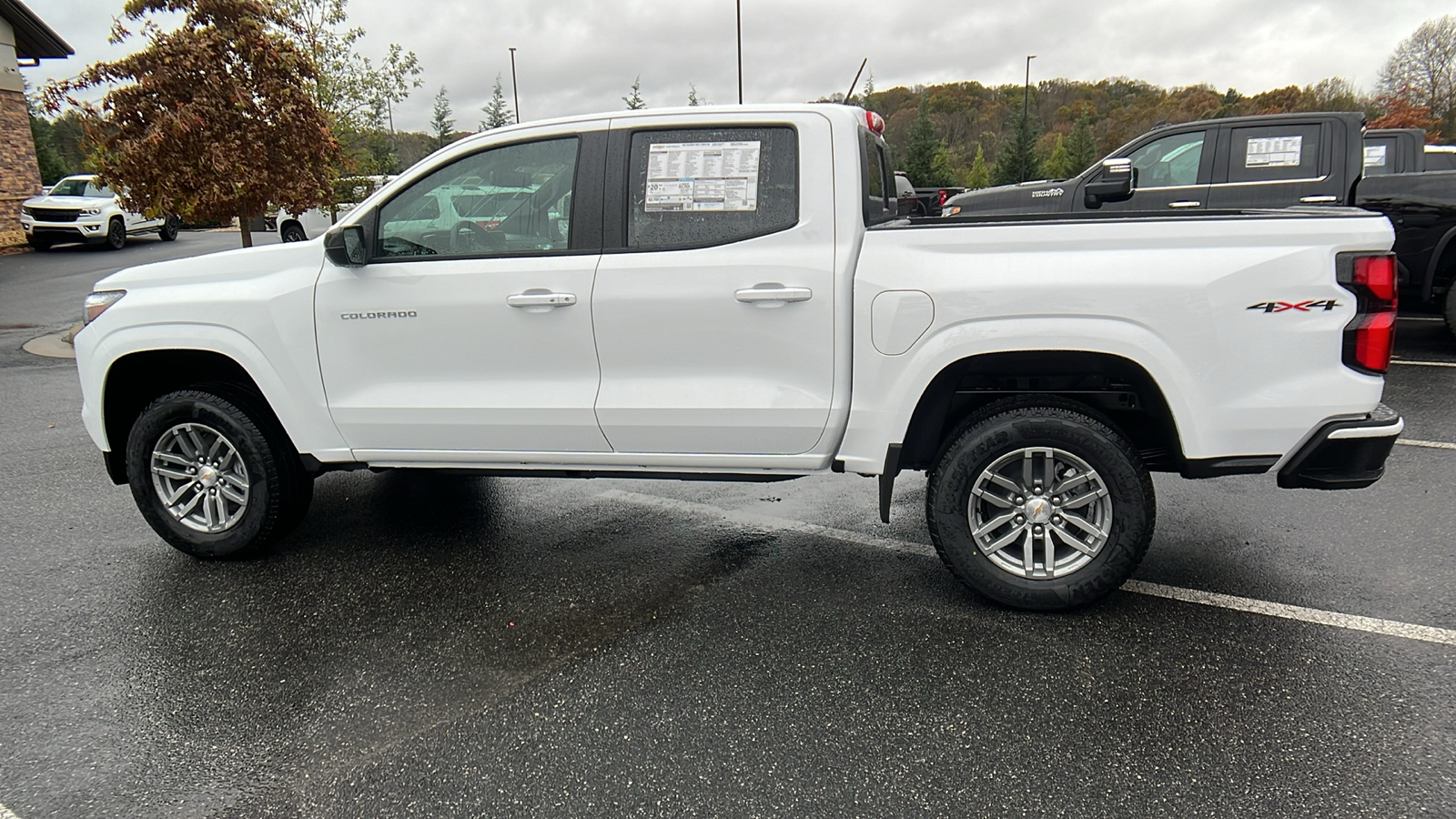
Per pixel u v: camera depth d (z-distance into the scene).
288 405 3.87
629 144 3.53
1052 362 3.28
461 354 3.70
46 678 3.06
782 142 3.44
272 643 3.30
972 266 3.20
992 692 2.88
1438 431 5.74
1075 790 2.38
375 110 15.62
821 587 3.74
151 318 3.93
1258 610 3.41
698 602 3.62
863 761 2.53
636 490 5.18
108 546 4.30
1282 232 3.05
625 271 3.49
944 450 3.40
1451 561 3.80
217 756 2.61
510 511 4.81
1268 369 3.08
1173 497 4.77
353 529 4.54
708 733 2.69
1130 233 3.13
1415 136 9.88
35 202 20.23
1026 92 54.81
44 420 6.95
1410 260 8.13
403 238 3.76
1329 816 2.25
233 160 9.69
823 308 3.35
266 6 10.22
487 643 3.29
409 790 2.45
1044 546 3.41
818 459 3.52
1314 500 4.64
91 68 9.71
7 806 2.39
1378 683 2.86
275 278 3.85
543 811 2.35
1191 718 2.70
